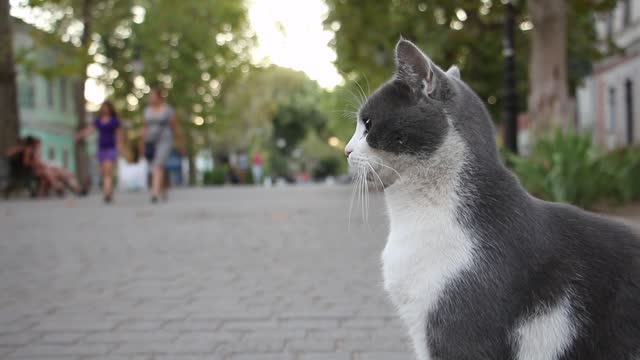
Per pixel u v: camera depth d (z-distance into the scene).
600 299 2.47
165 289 5.63
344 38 16.84
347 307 4.99
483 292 2.46
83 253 7.50
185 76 36.00
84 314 4.83
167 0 34.28
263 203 15.88
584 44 18.81
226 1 36.69
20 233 9.30
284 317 4.72
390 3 15.71
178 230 9.68
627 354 2.43
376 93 2.82
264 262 6.88
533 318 2.46
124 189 29.39
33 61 19.38
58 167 21.28
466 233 2.52
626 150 11.84
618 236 2.59
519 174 10.16
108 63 33.47
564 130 12.25
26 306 5.06
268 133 59.41
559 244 2.54
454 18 16.39
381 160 2.73
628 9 26.52
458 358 2.49
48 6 17.94
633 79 26.30
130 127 34.78
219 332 4.37
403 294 2.62
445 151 2.61
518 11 15.67
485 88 20.50
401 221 2.68
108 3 23.44
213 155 57.81
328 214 12.29
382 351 3.97
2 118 19.00
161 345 4.10
